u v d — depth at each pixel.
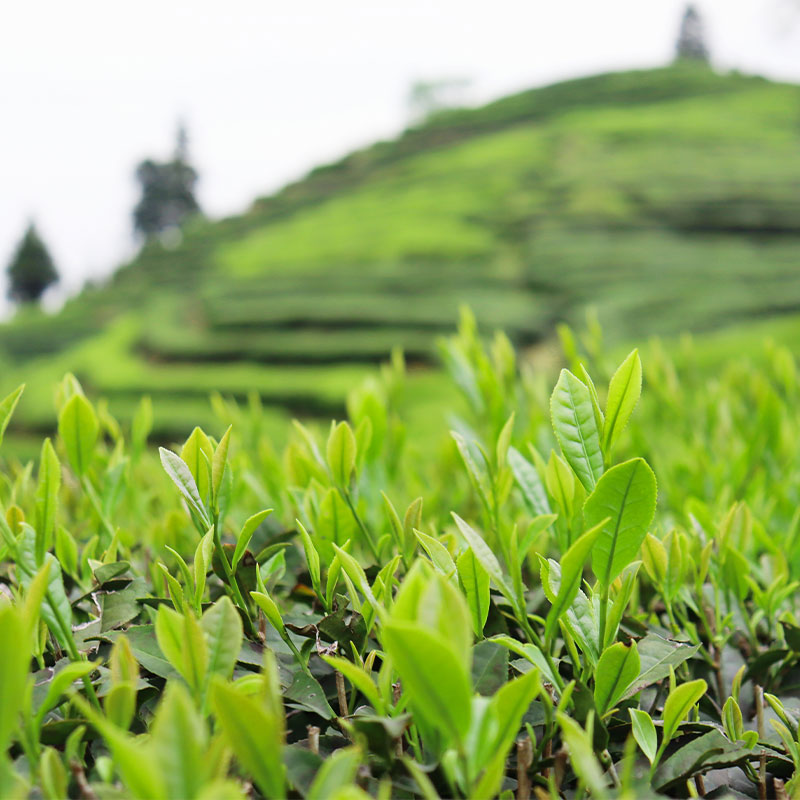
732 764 0.63
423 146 52.56
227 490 0.76
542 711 0.66
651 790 0.57
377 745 0.53
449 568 0.65
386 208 39.69
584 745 0.47
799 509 1.04
